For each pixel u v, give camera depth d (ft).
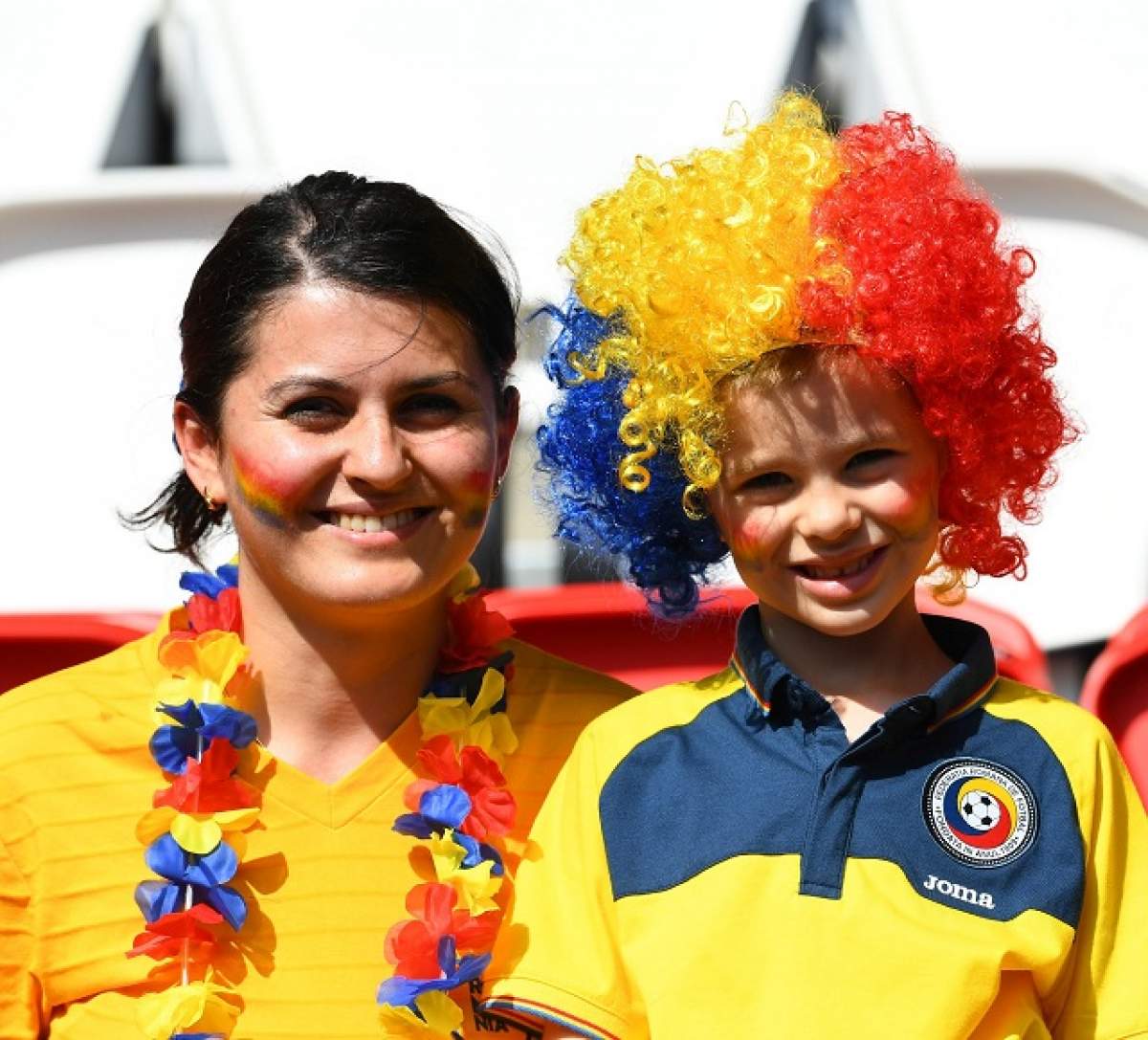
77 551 65.41
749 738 28.91
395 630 29.86
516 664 31.94
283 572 29.07
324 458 28.50
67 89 69.26
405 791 29.66
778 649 30.07
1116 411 69.21
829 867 27.48
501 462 31.35
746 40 70.08
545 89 69.26
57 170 67.67
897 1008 26.68
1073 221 69.26
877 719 28.94
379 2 70.33
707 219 29.19
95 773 29.48
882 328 27.96
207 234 66.28
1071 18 71.46
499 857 29.76
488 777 30.01
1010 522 36.24
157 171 66.49
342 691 30.07
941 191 29.60
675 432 29.63
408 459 28.60
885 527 28.37
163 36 71.36
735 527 29.07
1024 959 26.89
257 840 29.12
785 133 30.55
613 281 29.89
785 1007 26.89
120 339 66.03
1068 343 69.10
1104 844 27.94
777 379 28.19
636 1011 28.14
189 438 30.60
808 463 28.22
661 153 68.13
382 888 29.12
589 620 43.75
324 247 28.73
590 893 28.76
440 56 69.67
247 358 28.76
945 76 70.38
